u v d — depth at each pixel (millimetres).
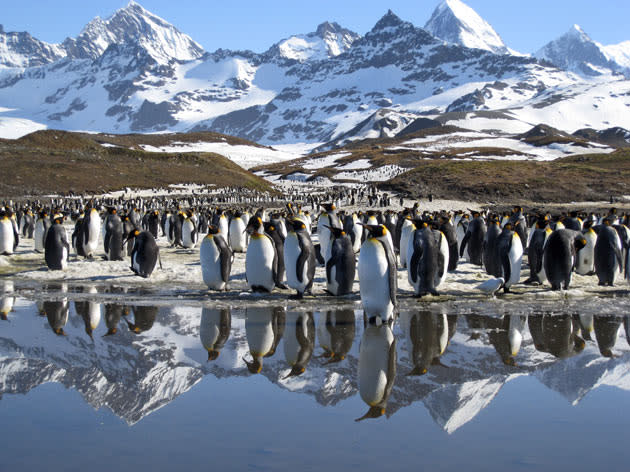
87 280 13422
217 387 5777
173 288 12367
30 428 4582
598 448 4234
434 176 72938
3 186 68625
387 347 7500
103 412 4996
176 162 105750
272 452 4098
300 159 166750
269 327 8656
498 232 13359
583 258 14289
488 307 10305
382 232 8641
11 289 12203
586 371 6387
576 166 79125
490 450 4195
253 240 11359
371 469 3834
